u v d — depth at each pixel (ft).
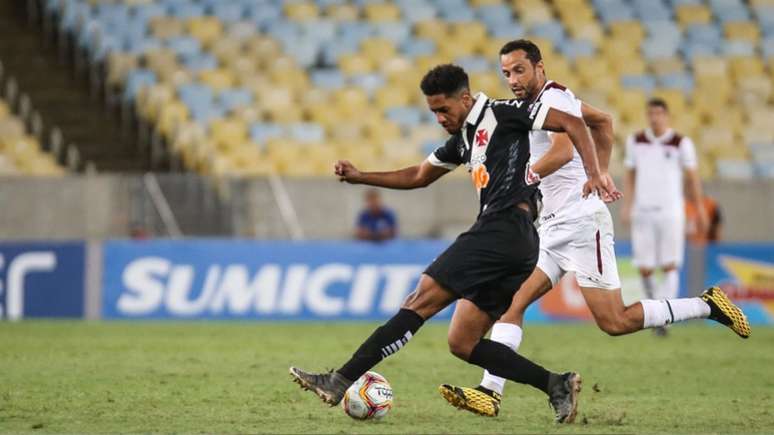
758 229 215.31
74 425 73.87
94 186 197.47
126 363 115.96
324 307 180.24
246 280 179.32
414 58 252.83
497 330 85.76
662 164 149.18
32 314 178.50
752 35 272.10
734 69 264.31
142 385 97.25
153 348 132.77
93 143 233.55
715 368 116.16
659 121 148.36
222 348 133.49
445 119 73.82
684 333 163.53
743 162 246.88
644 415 81.20
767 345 143.74
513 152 72.79
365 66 249.75
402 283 181.57
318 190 202.08
